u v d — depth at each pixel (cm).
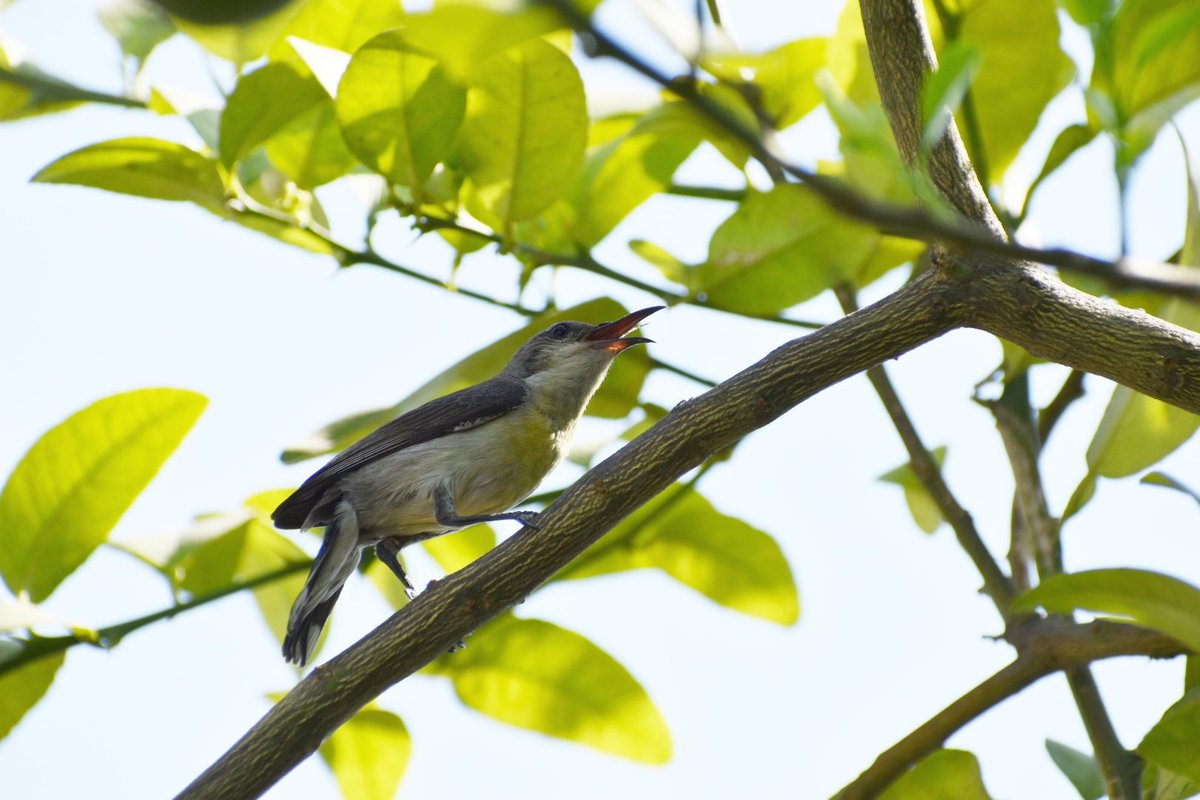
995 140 866
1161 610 564
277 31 736
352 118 786
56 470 816
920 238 447
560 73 789
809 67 895
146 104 902
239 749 720
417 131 794
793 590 969
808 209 816
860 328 692
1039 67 849
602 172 905
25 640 808
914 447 839
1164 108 679
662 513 942
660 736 918
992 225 662
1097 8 531
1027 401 862
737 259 838
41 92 878
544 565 732
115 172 825
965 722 748
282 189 870
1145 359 635
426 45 353
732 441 712
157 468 827
